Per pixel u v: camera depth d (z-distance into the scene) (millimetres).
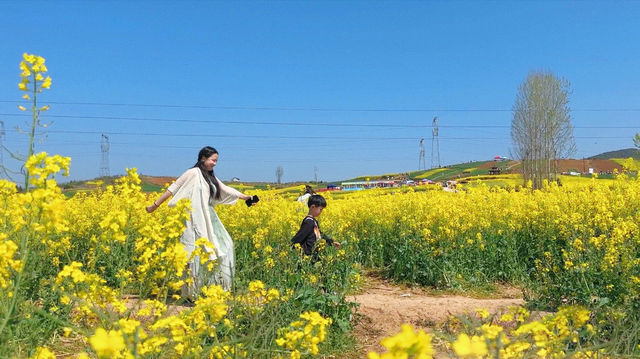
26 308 3150
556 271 5609
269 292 4051
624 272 4934
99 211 9062
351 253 8484
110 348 1529
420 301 6145
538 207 10109
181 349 2893
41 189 2721
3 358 2777
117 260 4727
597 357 3299
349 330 5156
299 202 11430
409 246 8281
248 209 9836
